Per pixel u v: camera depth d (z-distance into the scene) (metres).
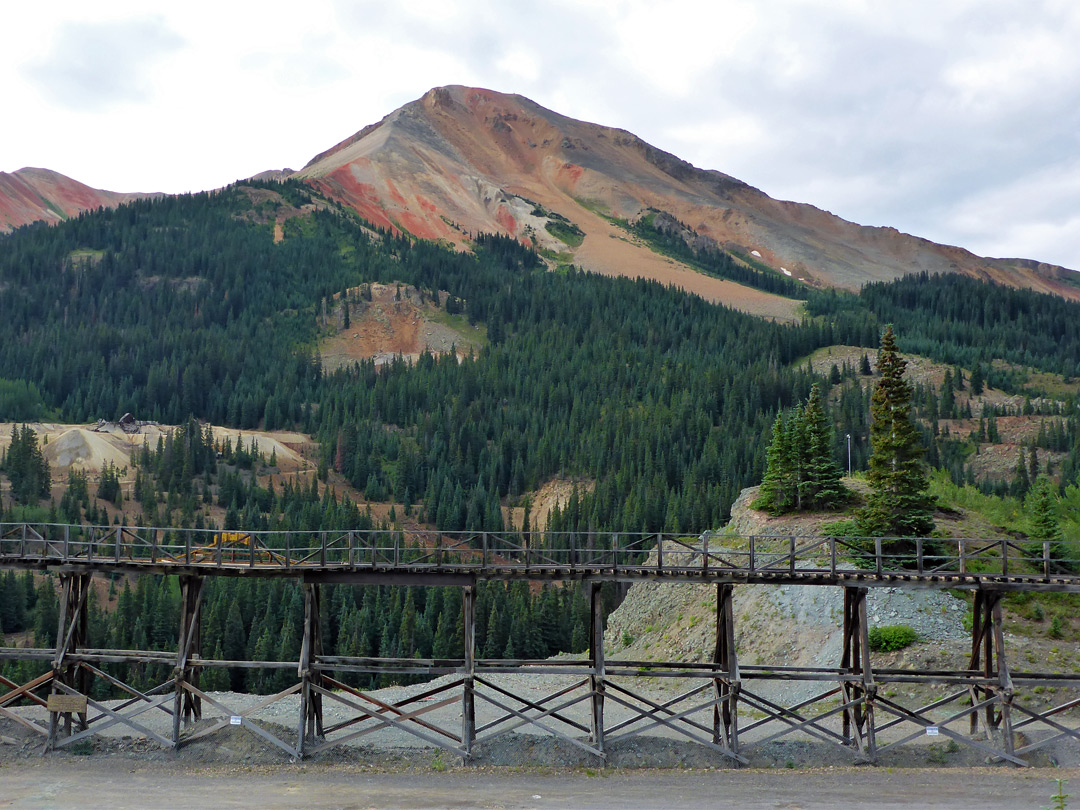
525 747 35.84
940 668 43.44
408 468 165.50
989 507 66.81
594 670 35.56
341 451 177.12
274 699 35.22
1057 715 39.69
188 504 139.38
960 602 48.22
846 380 195.88
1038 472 145.38
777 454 66.56
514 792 31.48
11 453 148.88
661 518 122.56
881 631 46.28
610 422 172.00
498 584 94.00
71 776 32.72
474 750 35.66
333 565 35.50
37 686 36.06
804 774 33.88
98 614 89.75
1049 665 43.00
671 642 57.00
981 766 34.88
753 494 74.38
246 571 35.41
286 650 77.88
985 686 36.09
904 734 38.69
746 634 52.44
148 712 42.81
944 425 173.50
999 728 37.50
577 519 130.00
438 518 144.38
